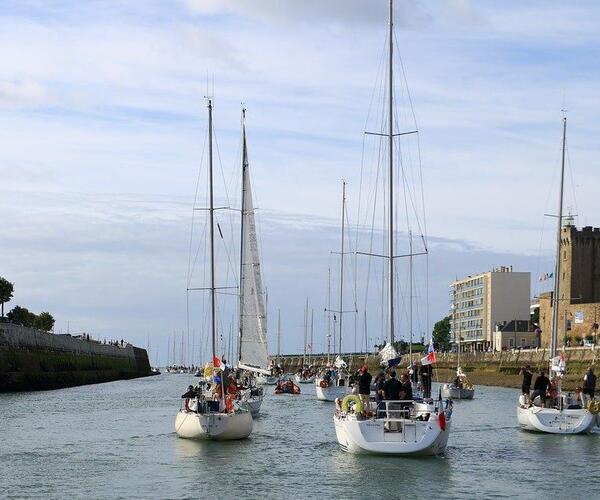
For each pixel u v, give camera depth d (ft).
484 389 401.08
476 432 184.03
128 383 491.72
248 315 216.74
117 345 611.47
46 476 130.41
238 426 167.63
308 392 382.01
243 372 234.79
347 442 141.49
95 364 502.79
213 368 176.65
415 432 137.18
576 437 171.63
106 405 275.80
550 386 180.55
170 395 337.93
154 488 120.88
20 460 145.89
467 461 140.87
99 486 122.42
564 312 544.62
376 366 457.27
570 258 564.71
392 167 167.94
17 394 337.52
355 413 141.38
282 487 120.67
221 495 115.96
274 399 318.24
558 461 141.59
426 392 153.89
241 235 219.00
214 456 148.46
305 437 175.52
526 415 179.32
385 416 140.05
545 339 577.43
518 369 479.00
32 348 375.66
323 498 113.91
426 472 130.41
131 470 135.03
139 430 191.83
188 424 168.45
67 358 429.79
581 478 126.82
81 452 154.81
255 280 217.56
